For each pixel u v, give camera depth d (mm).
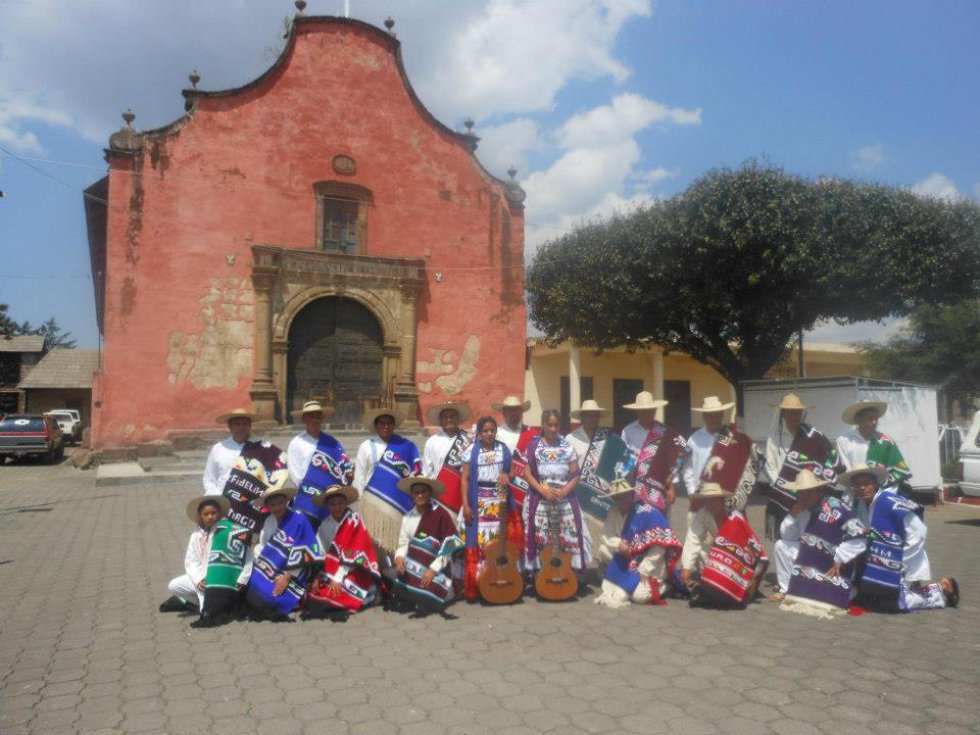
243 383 17875
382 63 19938
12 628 5539
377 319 19453
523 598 6461
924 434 13438
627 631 5449
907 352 25047
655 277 13805
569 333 16562
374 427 6785
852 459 6664
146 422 17000
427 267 20062
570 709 4008
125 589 6781
